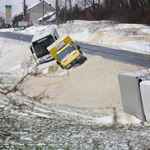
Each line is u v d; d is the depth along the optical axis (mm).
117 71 44094
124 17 121375
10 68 66812
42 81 47406
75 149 11094
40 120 18688
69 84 43688
